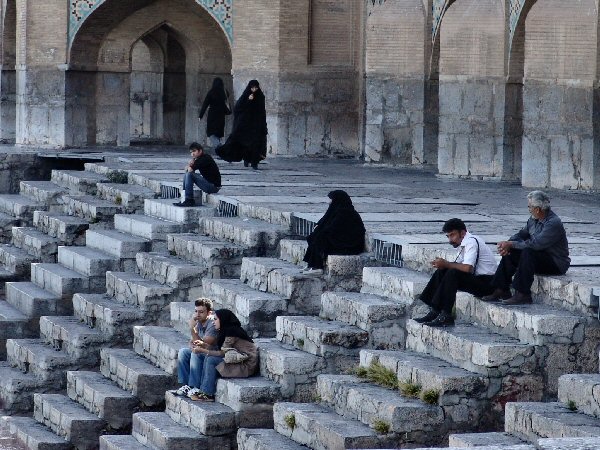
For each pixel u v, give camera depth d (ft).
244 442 60.85
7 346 86.53
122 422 71.20
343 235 72.69
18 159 135.44
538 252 59.93
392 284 66.64
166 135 166.61
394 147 128.67
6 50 161.99
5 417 77.97
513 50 111.65
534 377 56.29
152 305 81.15
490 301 60.13
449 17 114.32
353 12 141.28
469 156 113.80
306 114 140.87
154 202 96.78
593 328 56.70
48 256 102.53
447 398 55.57
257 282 75.72
